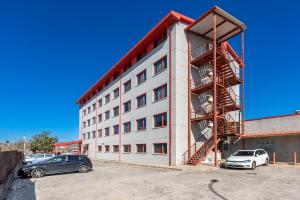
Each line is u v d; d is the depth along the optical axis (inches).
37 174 644.7
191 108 918.4
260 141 997.8
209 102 967.6
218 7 824.9
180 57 920.9
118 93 1414.9
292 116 924.6
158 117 990.4
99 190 445.1
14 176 682.2
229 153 1078.4
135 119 1165.7
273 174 608.7
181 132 878.4
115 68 1406.3
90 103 1982.0
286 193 390.0
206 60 914.7
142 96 1133.1
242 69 976.3
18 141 2819.9
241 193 393.1
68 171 701.9
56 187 489.7
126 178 585.0
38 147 2239.2
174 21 936.3
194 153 882.8
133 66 1234.6
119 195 399.2
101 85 1733.5
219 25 929.5
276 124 973.8
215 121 796.0
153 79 1039.0
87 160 748.6
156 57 1032.2
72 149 2539.4
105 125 1583.4
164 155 917.2
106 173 704.4
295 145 880.9
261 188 431.2
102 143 1620.3
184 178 557.3
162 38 1019.9
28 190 465.4
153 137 1000.9
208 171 685.3
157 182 511.2
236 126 938.7
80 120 2266.2
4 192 445.7
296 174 606.2
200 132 932.0
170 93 908.0
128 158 1203.2
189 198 366.3
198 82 961.5
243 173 631.2
